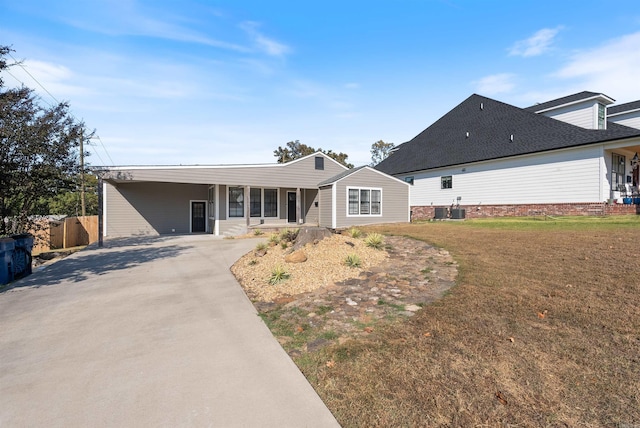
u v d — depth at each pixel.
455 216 17.59
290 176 17.14
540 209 15.09
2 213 11.45
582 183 13.68
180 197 18.30
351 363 2.86
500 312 3.76
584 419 2.04
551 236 8.12
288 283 5.59
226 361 3.01
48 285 6.36
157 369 2.89
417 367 2.73
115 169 13.30
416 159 22.55
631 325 3.24
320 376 2.68
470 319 3.62
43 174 11.24
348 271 5.96
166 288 5.89
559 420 2.04
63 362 3.07
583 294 4.11
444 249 7.43
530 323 3.45
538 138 15.67
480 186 17.78
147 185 17.56
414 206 22.09
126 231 17.12
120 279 6.74
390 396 2.36
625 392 2.28
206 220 18.88
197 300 5.09
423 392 2.39
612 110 20.02
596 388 2.34
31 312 4.64
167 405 2.34
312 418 2.16
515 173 16.09
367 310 4.17
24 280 6.87
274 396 2.42
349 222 16.67
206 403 2.35
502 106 19.14
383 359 2.89
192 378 2.72
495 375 2.56
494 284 4.75
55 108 11.85
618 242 6.73
